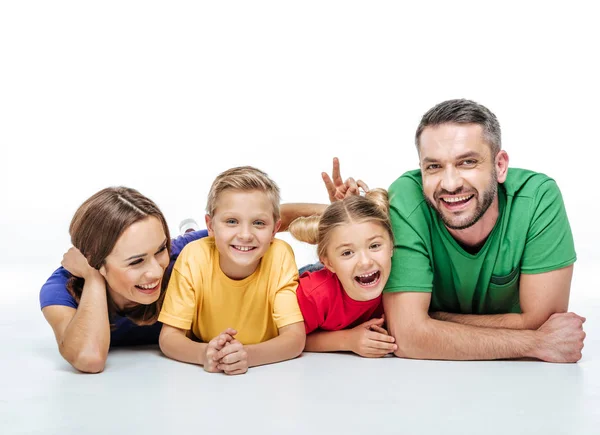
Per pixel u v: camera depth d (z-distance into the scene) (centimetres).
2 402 221
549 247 271
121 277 268
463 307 296
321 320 290
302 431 192
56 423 200
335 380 243
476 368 258
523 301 278
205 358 260
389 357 280
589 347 293
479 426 195
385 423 197
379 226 271
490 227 274
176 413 208
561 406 212
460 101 268
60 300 280
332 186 319
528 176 282
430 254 278
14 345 309
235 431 192
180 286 282
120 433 191
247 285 284
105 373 258
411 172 297
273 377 249
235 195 268
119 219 265
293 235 301
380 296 287
